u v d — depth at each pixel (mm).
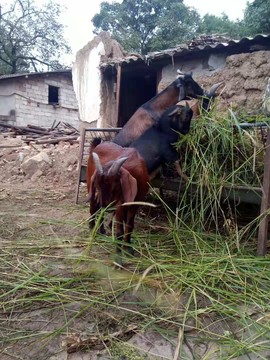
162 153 4098
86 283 2963
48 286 2900
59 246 3740
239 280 2949
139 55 7895
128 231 3480
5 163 8734
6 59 26797
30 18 26719
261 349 2176
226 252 3477
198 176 3939
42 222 4551
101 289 2867
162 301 2713
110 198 3012
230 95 6234
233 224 3836
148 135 4184
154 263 3109
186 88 4977
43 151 8773
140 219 4609
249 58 5988
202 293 2750
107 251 3586
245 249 3588
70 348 2174
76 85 9055
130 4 29359
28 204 5629
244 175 3816
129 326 2396
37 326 2428
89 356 2143
